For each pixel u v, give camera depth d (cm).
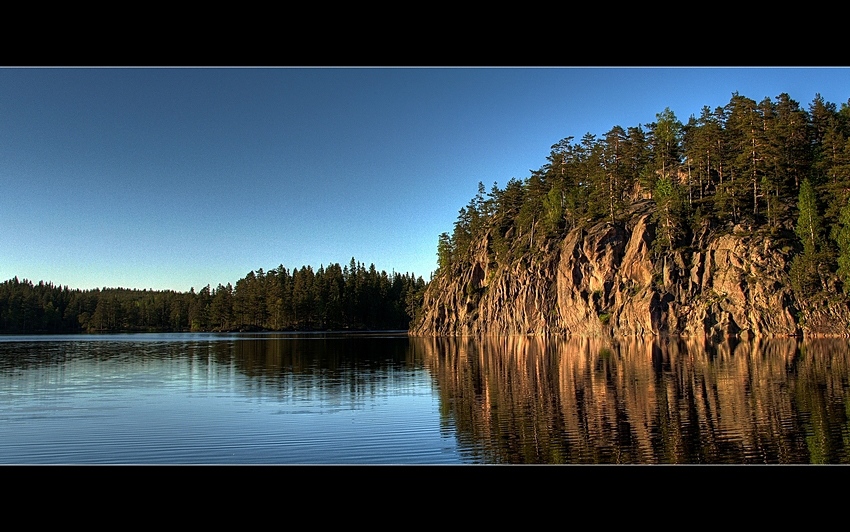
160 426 2175
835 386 2844
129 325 17000
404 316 17812
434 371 4188
